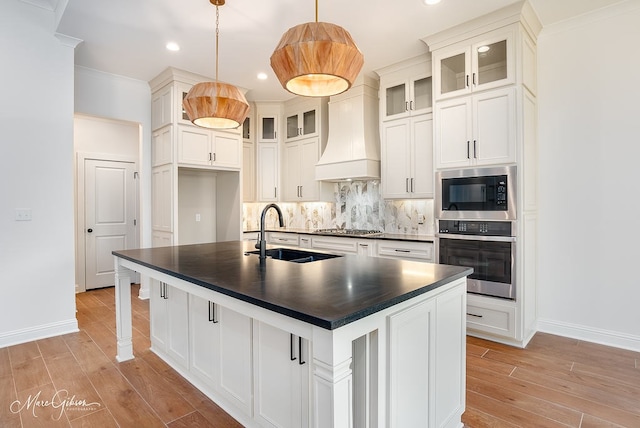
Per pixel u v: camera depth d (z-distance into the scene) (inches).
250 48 139.6
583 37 120.7
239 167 187.3
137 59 149.3
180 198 191.0
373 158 167.6
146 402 85.5
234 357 78.1
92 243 203.3
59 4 118.2
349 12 113.9
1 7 117.3
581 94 121.6
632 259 113.5
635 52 112.0
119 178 214.4
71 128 131.1
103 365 104.5
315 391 46.0
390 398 54.7
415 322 60.4
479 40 121.0
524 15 113.7
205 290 67.6
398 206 177.2
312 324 45.3
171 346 102.6
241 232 189.3
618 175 115.6
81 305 168.9
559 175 126.2
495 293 120.0
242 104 94.2
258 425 72.9
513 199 115.0
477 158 122.3
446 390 69.6
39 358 109.0
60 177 128.8
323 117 197.0
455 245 129.5
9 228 118.8
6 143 118.0
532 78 124.5
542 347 116.4
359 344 53.9
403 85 157.5
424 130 148.6
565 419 77.7
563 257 126.0
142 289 179.6
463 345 75.4
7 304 118.6
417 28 124.6
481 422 76.9
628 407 82.0
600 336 119.1
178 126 163.0
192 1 107.6
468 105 124.3
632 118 113.0
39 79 124.1
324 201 197.9
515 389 90.4
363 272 72.6
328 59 64.4
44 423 77.2
